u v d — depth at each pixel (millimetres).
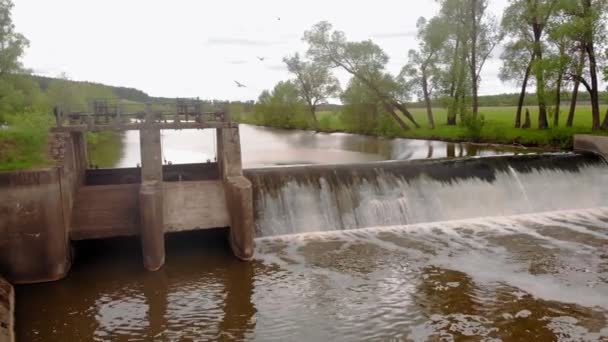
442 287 21094
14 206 20750
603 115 73938
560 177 35125
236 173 27031
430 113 77312
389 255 24766
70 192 24516
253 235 25391
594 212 32625
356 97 84125
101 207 25203
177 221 25719
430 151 56781
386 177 31375
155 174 26188
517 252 25047
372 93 81812
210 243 26500
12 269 21141
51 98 79438
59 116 25797
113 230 24266
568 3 47938
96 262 23922
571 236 27531
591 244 26125
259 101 125500
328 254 24969
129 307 19547
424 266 23312
